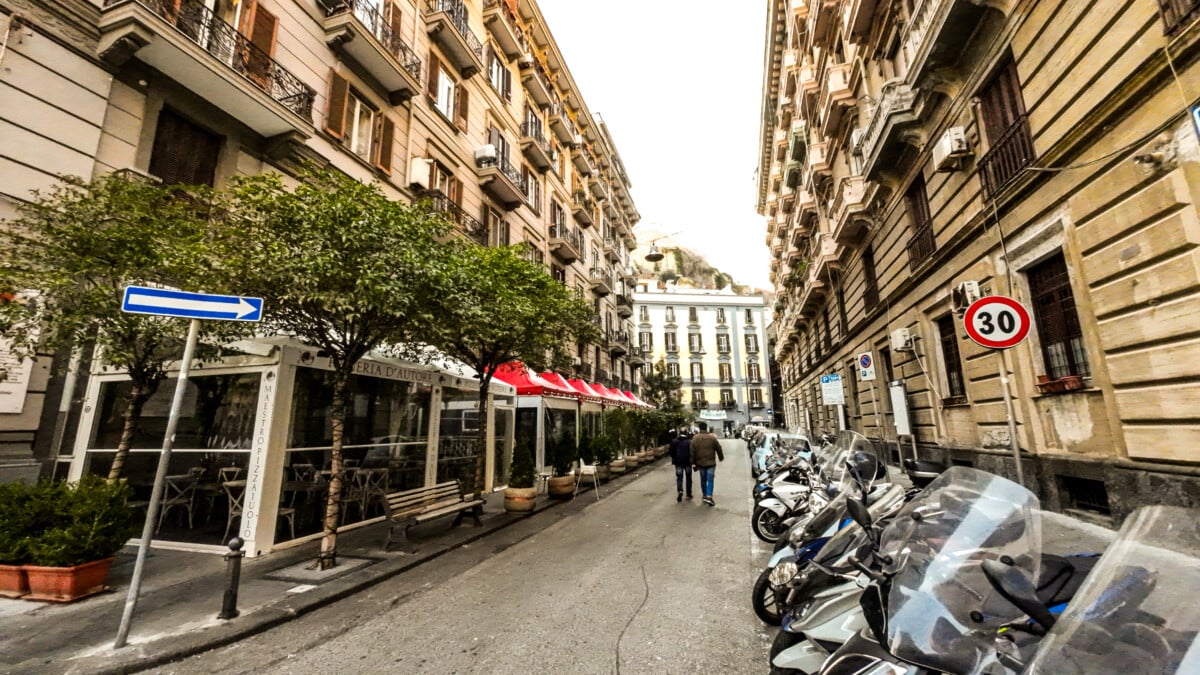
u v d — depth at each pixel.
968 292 8.98
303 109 10.61
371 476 9.03
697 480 16.02
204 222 6.61
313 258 5.55
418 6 15.49
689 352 66.00
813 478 7.14
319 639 4.33
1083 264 6.55
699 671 3.65
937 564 2.40
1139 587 1.68
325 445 8.13
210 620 4.57
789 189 28.05
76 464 7.43
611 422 18.47
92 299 5.56
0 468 6.44
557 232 25.55
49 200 6.48
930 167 10.74
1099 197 6.14
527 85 23.62
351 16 11.72
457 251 8.84
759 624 4.48
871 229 15.29
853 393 20.14
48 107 7.16
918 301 12.09
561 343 11.66
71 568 5.06
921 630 2.12
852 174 16.94
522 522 9.40
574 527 8.87
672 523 9.02
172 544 7.32
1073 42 6.36
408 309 6.43
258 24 10.12
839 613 2.90
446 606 5.08
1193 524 1.82
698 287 94.38
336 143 11.91
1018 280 8.02
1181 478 5.35
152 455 7.78
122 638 4.05
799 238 26.77
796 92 23.06
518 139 22.36
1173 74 5.12
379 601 5.27
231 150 9.63
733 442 44.72
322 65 11.80
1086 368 6.96
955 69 9.17
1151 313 5.61
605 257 36.31
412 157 14.70
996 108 8.44
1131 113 5.69
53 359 7.18
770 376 68.38
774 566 4.49
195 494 7.43
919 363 12.14
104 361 6.00
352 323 6.32
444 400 11.42
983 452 9.41
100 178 6.33
